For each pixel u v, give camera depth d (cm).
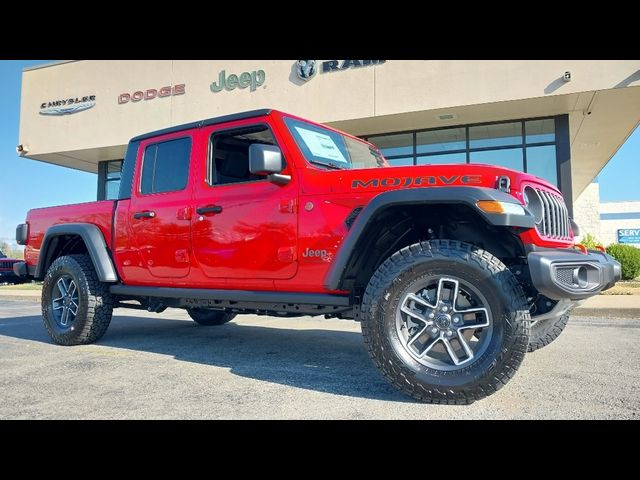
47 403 304
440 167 324
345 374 376
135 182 483
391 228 343
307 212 361
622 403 292
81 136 1789
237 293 400
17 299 1298
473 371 283
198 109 1583
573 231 413
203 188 424
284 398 310
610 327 616
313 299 360
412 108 1286
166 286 455
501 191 301
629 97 1178
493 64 1212
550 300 335
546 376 357
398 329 303
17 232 589
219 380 358
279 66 1447
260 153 346
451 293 301
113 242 494
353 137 472
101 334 513
